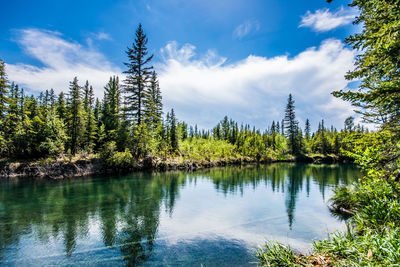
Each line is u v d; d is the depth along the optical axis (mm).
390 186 6348
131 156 25750
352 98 5336
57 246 6641
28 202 12062
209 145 46094
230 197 14000
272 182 20234
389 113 6246
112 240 7133
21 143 30500
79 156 29078
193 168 33438
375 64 5668
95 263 5641
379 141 5777
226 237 7457
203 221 9164
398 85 4809
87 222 8852
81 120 32688
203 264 5574
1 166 25969
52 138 30156
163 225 8617
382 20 5156
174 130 39469
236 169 33656
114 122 36062
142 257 5984
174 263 5633
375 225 5820
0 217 9406
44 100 52938
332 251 4859
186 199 13227
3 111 30000
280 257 5062
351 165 41750
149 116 29219
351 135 6480
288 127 58031
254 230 8148
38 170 25219
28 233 7645
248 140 60125
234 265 5484
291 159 53656
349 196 10547
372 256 4145
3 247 6539
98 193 14570
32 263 5633
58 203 11859
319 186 18172
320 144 59031
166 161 31016
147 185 17844
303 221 9156
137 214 10016
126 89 27641
